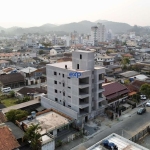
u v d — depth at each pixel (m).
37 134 40.19
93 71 56.97
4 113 56.47
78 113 54.22
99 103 61.00
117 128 52.75
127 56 154.12
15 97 77.38
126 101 69.62
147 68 116.88
